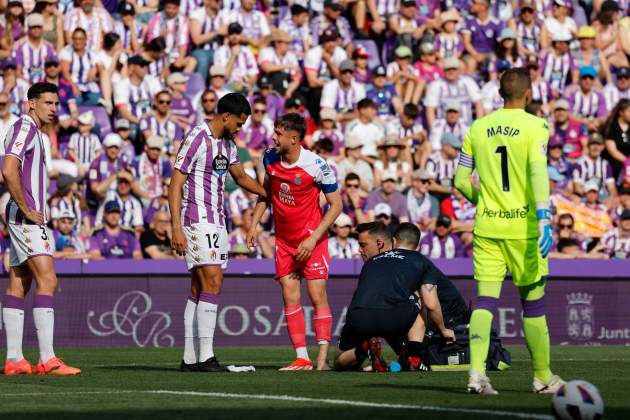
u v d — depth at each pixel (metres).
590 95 54.72
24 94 47.53
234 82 51.28
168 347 38.53
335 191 26.03
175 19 52.00
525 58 56.44
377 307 24.61
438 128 50.72
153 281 39.16
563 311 42.22
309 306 39.59
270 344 39.84
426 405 17.27
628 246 47.00
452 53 56.16
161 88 49.66
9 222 24.11
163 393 19.42
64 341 38.31
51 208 42.12
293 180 25.67
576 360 31.03
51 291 24.17
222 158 24.58
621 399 18.66
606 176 51.34
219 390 19.98
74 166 44.34
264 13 55.62
